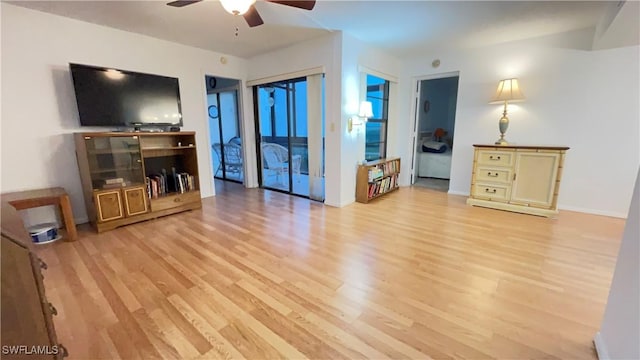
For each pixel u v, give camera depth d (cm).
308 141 417
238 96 493
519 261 229
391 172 470
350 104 376
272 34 351
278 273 213
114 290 191
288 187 492
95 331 153
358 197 410
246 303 177
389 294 187
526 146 338
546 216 336
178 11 277
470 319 162
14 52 265
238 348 142
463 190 450
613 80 323
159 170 377
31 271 103
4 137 267
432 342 145
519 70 378
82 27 302
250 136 503
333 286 196
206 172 441
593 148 343
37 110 282
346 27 326
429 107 682
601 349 133
